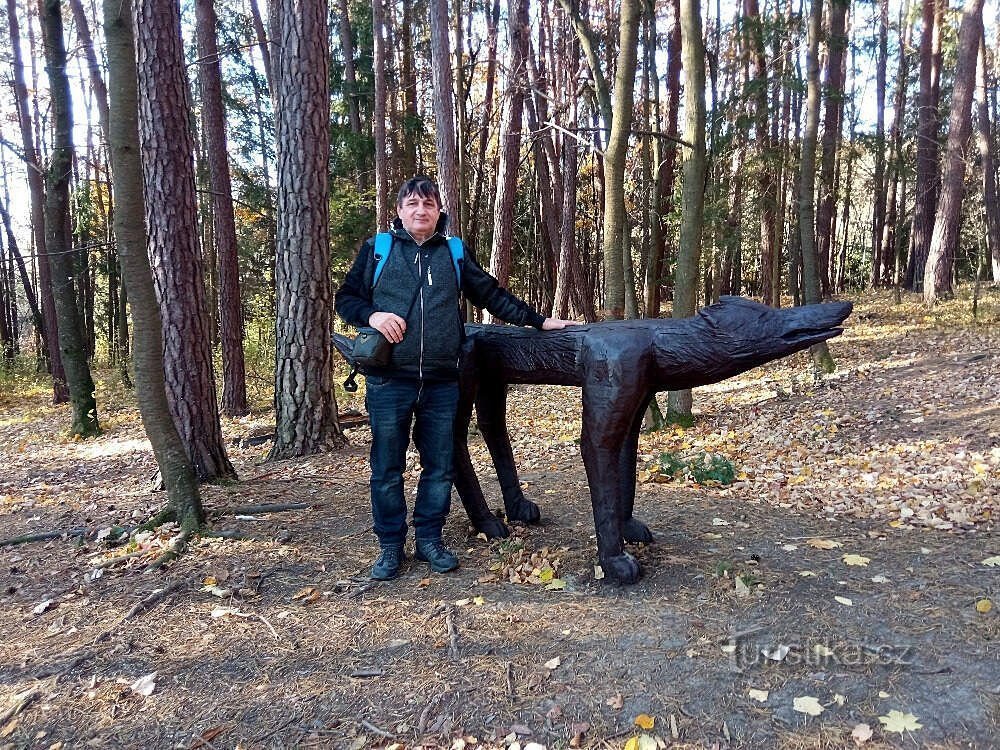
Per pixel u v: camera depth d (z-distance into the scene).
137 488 5.48
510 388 11.85
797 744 1.92
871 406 7.00
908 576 2.96
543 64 15.54
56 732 2.14
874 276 22.14
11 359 18.14
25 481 6.53
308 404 6.66
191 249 5.36
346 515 4.20
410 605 2.89
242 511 4.25
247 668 2.45
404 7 16.64
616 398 2.91
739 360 2.79
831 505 4.14
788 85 9.99
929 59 16.27
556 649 2.47
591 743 1.96
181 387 5.31
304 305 6.54
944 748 1.87
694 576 3.03
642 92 15.01
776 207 12.46
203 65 10.48
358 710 2.17
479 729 2.05
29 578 3.47
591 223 18.86
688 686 2.21
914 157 18.22
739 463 5.56
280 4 6.28
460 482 3.63
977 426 5.61
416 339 2.93
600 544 3.05
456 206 9.68
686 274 6.76
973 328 10.35
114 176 3.63
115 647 2.63
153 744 2.06
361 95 16.25
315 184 6.45
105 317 22.03
